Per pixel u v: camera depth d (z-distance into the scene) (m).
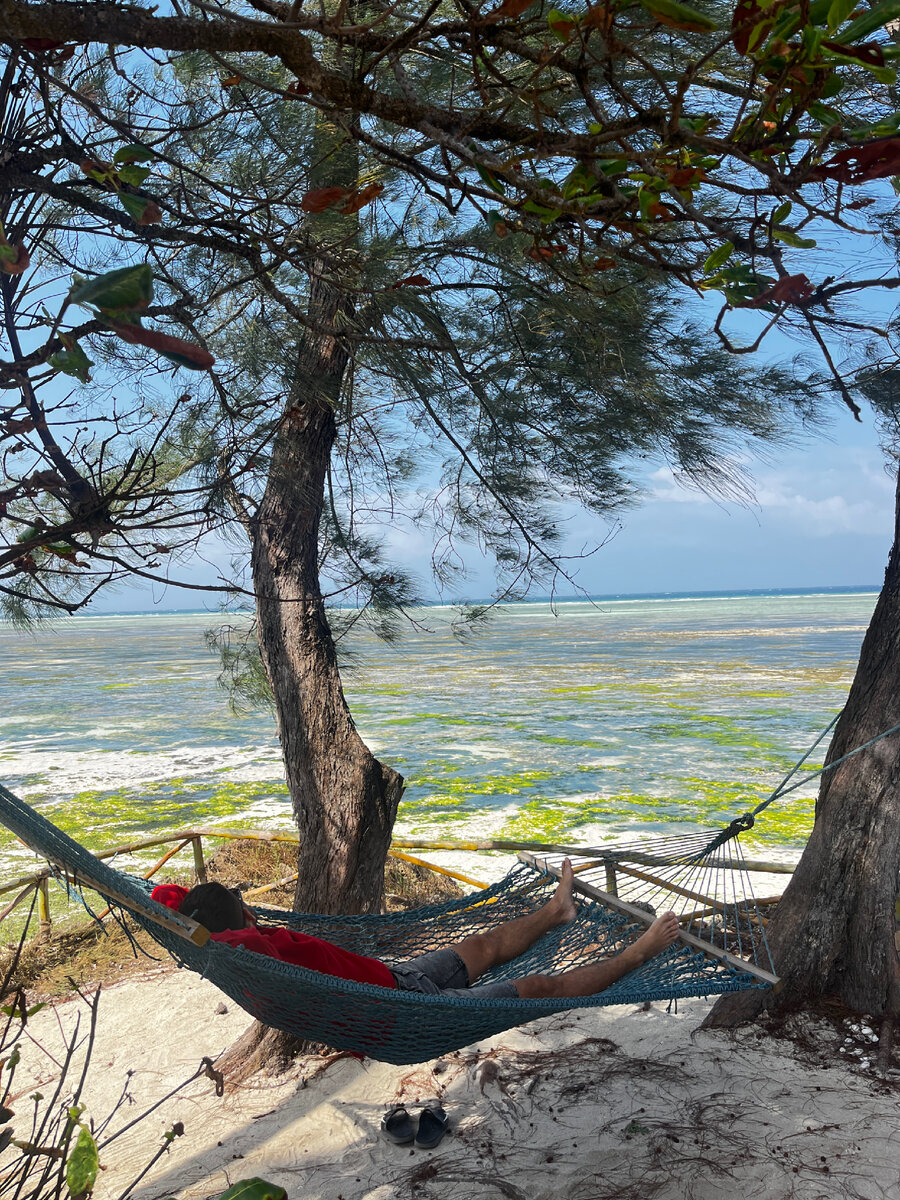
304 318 2.79
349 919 4.00
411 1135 3.79
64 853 1.92
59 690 27.23
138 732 17.81
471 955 3.74
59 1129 4.04
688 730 16.66
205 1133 3.99
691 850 4.44
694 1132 3.65
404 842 6.53
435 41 2.54
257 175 2.79
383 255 2.88
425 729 17.55
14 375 1.89
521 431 3.62
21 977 5.77
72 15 1.37
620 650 39.34
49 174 2.36
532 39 2.29
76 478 2.29
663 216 1.52
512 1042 4.68
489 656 38.19
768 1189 3.22
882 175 1.27
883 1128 3.57
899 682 4.58
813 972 4.61
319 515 4.13
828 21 1.07
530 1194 3.32
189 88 2.93
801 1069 4.12
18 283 2.28
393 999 2.79
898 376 3.49
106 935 6.39
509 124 1.69
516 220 2.00
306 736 4.72
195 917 3.10
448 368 3.30
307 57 1.53
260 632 4.88
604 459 3.68
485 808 10.62
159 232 2.53
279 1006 2.92
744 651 36.34
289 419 3.11
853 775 4.64
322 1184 3.53
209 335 3.10
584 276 2.32
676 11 1.04
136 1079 4.54
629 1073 4.20
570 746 15.20
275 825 9.78
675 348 3.42
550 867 4.22
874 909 4.49
